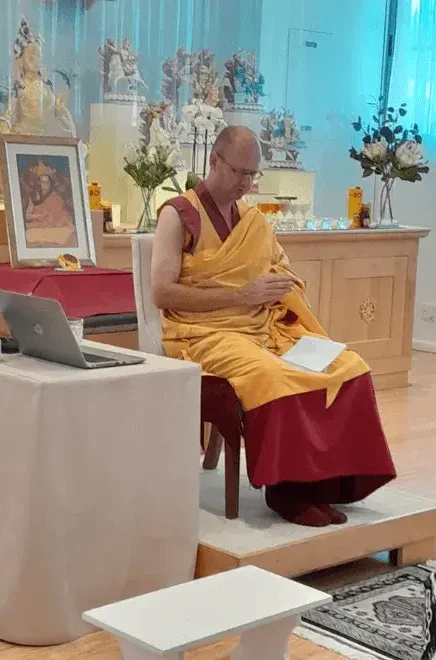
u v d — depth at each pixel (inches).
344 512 117.2
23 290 137.5
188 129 190.2
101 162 185.6
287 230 194.9
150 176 173.5
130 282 143.0
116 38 186.9
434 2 245.1
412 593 109.6
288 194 216.4
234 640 98.0
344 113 235.1
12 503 92.7
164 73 195.2
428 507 120.5
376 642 97.3
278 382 107.5
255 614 77.5
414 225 254.8
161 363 101.6
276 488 114.0
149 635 73.8
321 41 226.5
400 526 116.1
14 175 144.6
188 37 198.2
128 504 97.4
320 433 110.3
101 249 157.1
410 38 244.1
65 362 98.7
